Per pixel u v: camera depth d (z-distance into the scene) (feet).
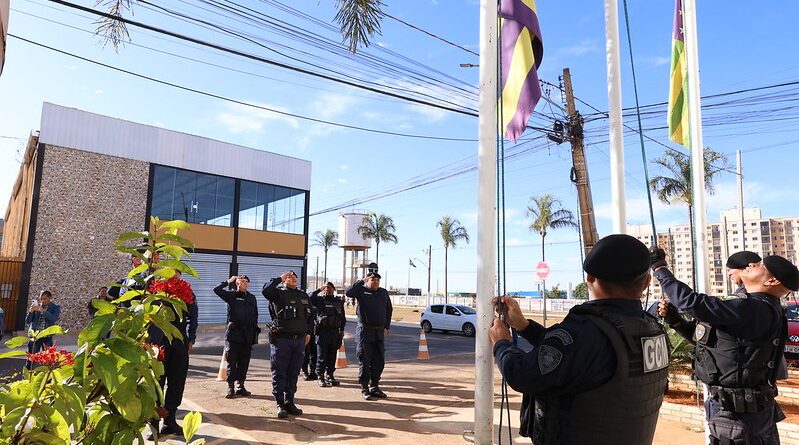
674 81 17.95
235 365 23.32
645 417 5.46
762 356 8.75
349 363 36.68
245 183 79.20
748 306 8.73
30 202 61.57
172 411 16.76
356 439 16.40
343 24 16.76
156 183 69.92
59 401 6.27
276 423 18.47
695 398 22.12
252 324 23.70
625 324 5.49
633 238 5.99
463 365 35.83
